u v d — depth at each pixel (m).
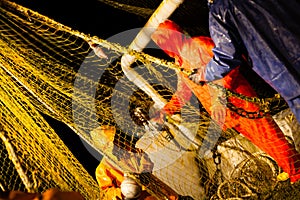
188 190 3.97
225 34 2.75
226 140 4.15
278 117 4.02
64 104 3.56
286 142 3.66
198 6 5.45
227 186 3.98
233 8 2.71
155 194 3.70
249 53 2.77
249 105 3.63
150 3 5.73
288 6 2.64
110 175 3.80
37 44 3.67
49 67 3.58
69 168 3.44
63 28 3.01
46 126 3.38
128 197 3.57
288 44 2.63
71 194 1.88
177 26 3.78
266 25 2.66
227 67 2.87
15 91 3.01
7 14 2.81
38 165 2.89
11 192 1.85
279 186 3.98
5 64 2.86
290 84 2.68
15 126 2.85
